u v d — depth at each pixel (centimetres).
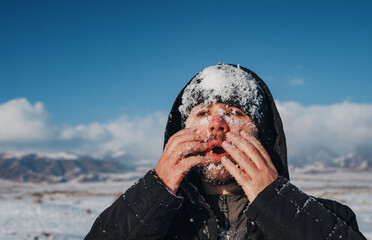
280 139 160
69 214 1206
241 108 146
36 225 938
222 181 134
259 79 169
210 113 146
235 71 154
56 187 9294
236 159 125
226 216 137
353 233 116
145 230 123
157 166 134
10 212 1232
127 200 129
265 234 119
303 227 115
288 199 120
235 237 131
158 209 124
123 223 124
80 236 767
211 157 130
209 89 146
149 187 127
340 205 145
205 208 133
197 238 131
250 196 123
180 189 144
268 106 167
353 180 10169
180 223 138
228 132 131
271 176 124
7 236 721
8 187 9531
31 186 10494
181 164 128
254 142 131
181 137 131
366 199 2033
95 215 1205
